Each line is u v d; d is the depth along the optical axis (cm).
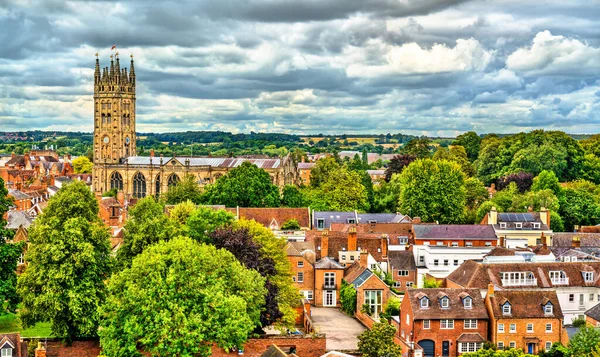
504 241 19612
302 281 17338
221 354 12044
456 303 14012
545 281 15512
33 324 12581
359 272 16950
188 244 11831
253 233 15088
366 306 15638
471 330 13912
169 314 10806
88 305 12281
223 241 13900
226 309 11006
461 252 18350
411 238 19900
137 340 11025
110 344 10944
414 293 14088
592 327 12812
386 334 12462
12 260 13288
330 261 17662
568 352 12775
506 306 13950
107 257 13200
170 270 11112
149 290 10988
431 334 13788
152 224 13600
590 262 15988
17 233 18388
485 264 15650
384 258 18625
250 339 12219
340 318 16062
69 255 12400
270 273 14062
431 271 18188
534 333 13962
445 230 19850
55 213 13425
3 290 12775
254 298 12425
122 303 11125
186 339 10631
